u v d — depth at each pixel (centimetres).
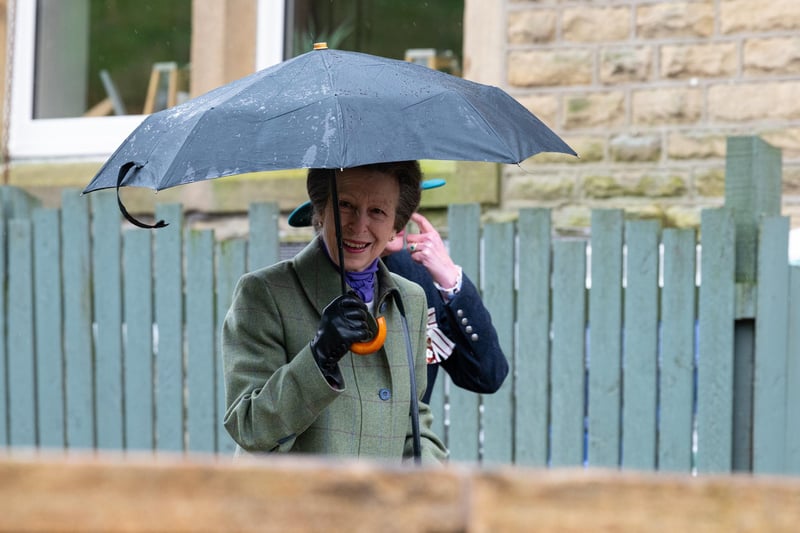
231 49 2417
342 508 429
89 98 2506
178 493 430
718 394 1652
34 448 1984
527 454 1741
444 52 2345
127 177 960
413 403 1051
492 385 1235
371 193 1011
